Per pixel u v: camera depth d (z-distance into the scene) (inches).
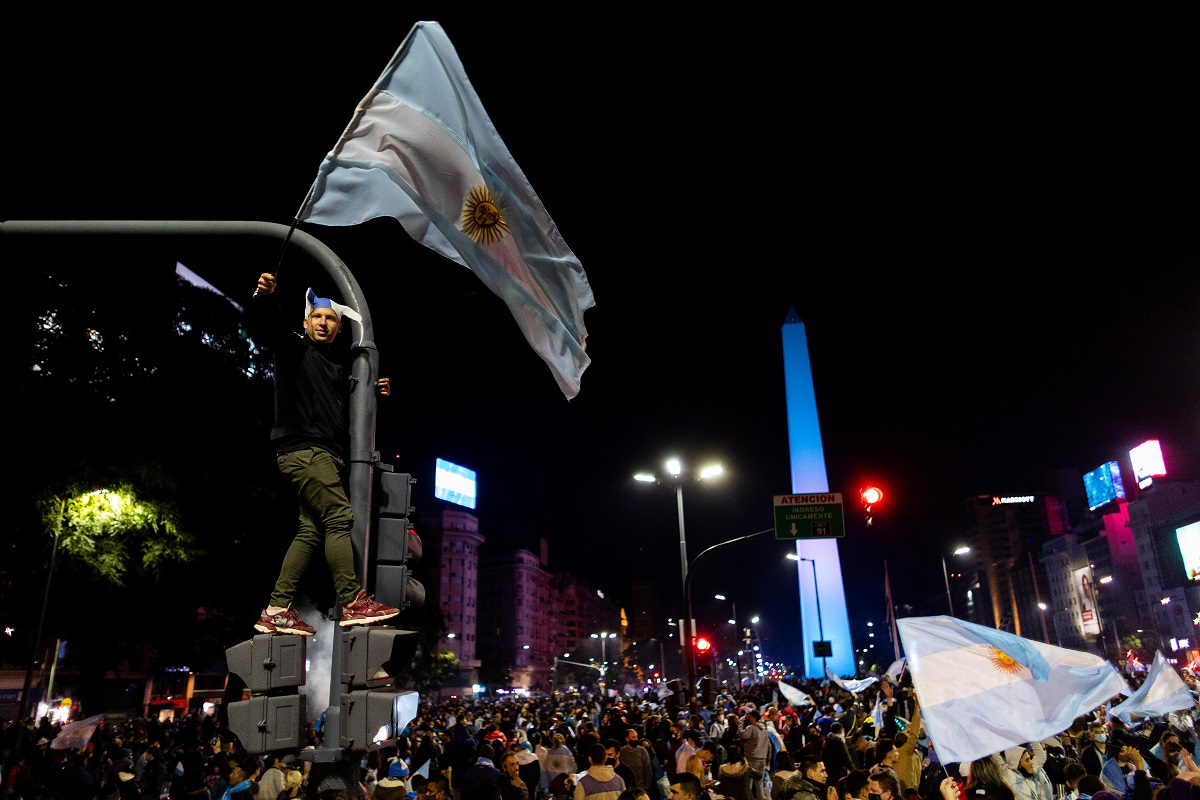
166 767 748.6
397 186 196.5
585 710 1159.6
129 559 970.1
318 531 178.7
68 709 1640.0
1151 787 364.8
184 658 1177.4
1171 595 4217.5
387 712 157.8
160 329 954.1
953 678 310.8
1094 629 5162.4
